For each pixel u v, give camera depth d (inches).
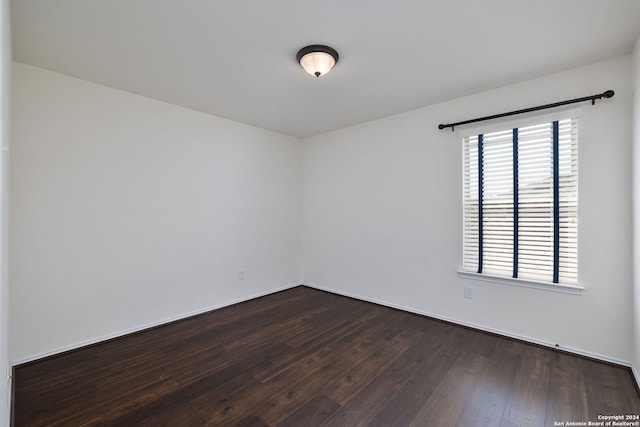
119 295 113.0
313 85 110.3
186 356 97.7
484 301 116.3
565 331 99.6
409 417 69.9
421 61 93.4
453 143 123.6
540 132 104.0
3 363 54.3
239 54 89.5
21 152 93.1
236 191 152.1
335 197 168.6
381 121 147.4
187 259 132.9
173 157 128.1
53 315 98.7
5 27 48.5
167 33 79.4
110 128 110.9
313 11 71.1
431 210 130.4
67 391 79.0
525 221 106.9
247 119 148.9
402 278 140.3
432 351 100.7
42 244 96.7
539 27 77.0
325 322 126.6
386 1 67.9
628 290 89.3
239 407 73.0
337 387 81.0
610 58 91.5
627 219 89.3
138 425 67.1
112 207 111.3
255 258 161.5
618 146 90.4
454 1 67.9
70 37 80.8
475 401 75.3
